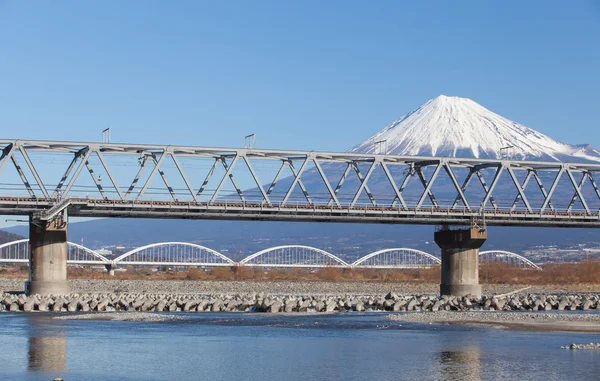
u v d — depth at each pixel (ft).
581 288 562.66
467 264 391.24
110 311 323.98
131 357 205.26
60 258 343.46
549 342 230.68
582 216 409.69
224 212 356.18
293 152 366.02
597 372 185.57
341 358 204.44
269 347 221.66
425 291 520.01
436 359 202.59
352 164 379.55
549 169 411.54
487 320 287.69
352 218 374.63
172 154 348.38
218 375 184.55
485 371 187.52
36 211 337.72
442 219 387.34
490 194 395.55
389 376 182.91
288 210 361.10
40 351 212.43
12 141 332.80
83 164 339.98
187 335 244.83
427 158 385.91
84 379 179.52
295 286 532.73
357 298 361.92
